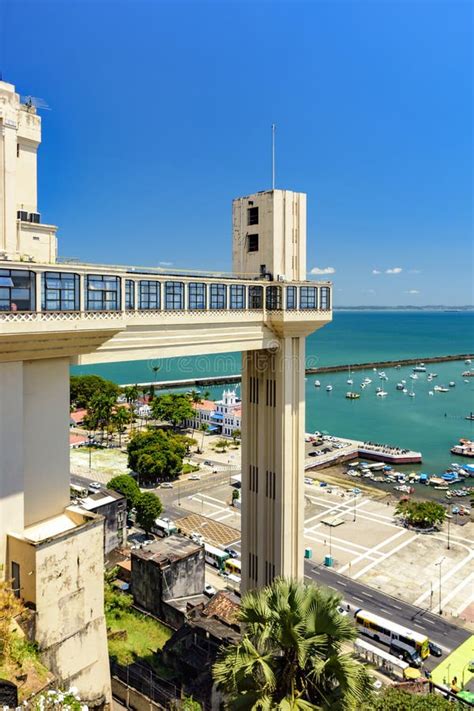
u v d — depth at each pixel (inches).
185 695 1803.6
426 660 2486.5
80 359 1256.2
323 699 927.0
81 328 1152.8
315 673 911.7
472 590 3134.8
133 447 5108.3
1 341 1017.5
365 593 3085.6
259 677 960.9
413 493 4891.7
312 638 917.2
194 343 1542.8
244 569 2030.0
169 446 5123.0
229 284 1656.0
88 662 1149.1
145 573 2716.5
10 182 1127.6
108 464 5482.3
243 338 1718.8
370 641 2628.0
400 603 2984.7
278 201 1879.9
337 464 5821.9
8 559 1085.8
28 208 1225.4
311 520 4183.1
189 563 2773.1
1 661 956.0
